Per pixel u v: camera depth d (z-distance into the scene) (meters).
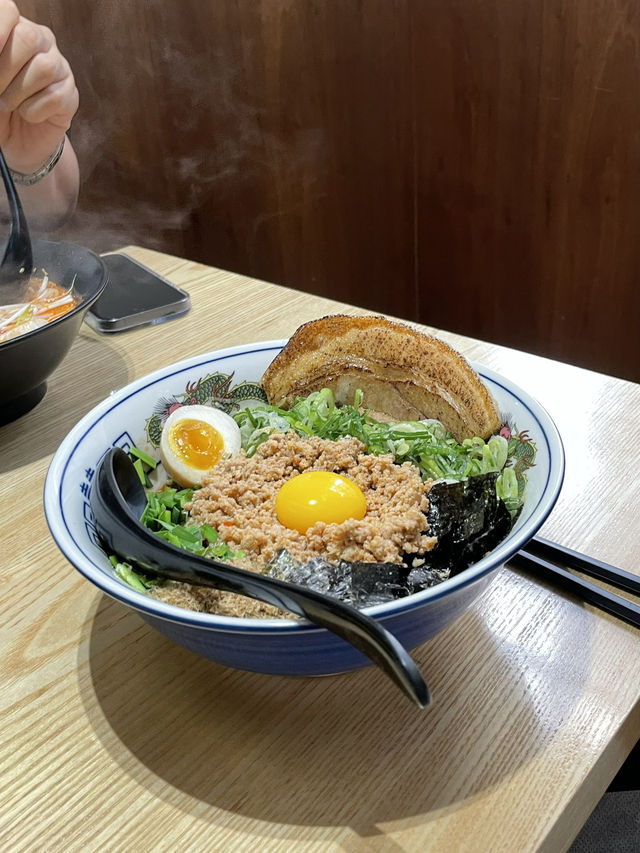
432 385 0.35
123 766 0.25
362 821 0.23
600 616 0.30
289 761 0.25
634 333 0.91
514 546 0.23
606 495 0.36
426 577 0.26
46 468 0.41
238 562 0.28
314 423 0.36
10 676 0.29
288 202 1.09
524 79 0.85
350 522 0.28
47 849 0.23
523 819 0.23
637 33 0.75
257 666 0.24
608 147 0.82
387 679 0.28
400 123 0.96
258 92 1.02
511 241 0.95
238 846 0.22
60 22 1.00
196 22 0.99
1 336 0.44
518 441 0.31
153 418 0.36
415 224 1.03
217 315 0.57
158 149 1.09
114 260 0.65
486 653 0.28
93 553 0.26
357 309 0.56
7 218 0.61
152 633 0.30
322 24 0.94
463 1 0.84
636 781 0.44
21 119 0.62
